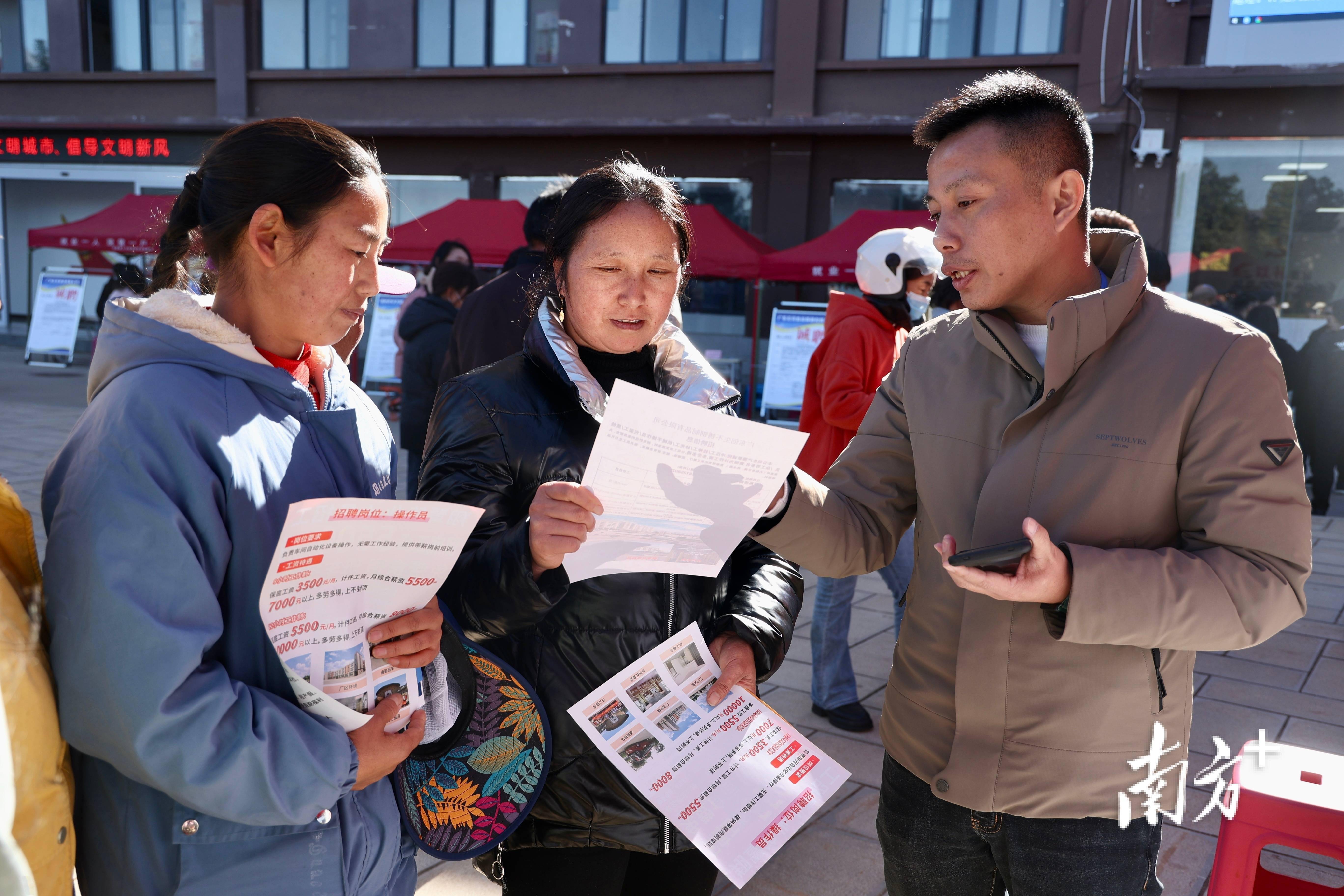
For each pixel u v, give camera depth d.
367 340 11.41
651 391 1.27
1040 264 1.45
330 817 1.19
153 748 1.01
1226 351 1.35
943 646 1.53
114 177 15.59
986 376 1.53
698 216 10.85
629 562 1.41
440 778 1.44
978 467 1.50
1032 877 1.46
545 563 1.32
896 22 11.88
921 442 1.57
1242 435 1.32
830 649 3.51
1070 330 1.35
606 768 1.51
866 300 3.39
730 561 1.75
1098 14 10.83
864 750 3.34
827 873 2.63
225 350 1.18
